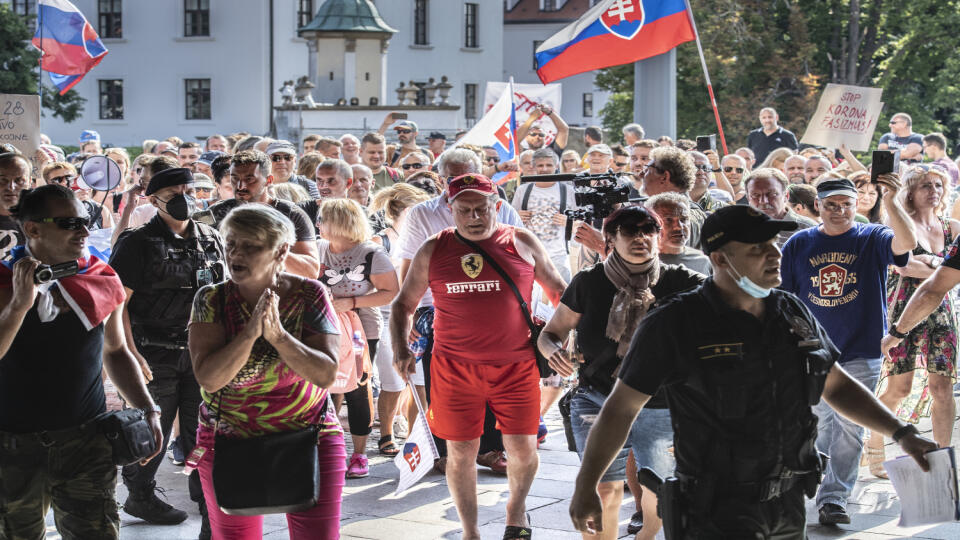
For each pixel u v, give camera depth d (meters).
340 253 7.42
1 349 4.36
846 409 3.92
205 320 4.35
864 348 6.33
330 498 4.56
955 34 43.22
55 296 4.51
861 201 8.32
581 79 67.69
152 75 51.06
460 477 5.81
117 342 4.88
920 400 7.60
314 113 35.91
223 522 4.59
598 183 6.20
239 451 4.38
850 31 43.66
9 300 4.52
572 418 5.31
